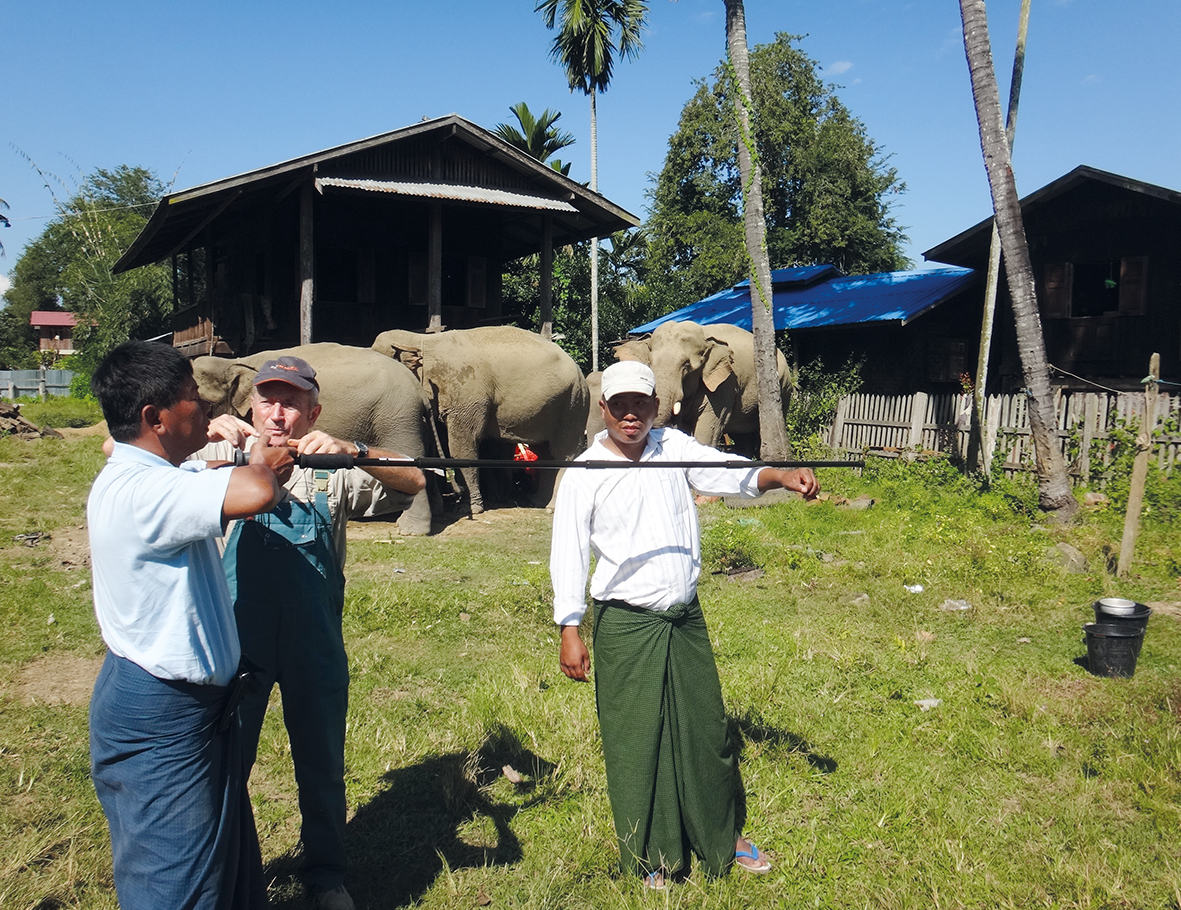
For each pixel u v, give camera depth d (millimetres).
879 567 7820
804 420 16172
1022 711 4527
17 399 35656
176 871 2113
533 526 10477
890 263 36125
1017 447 12094
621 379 2938
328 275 17797
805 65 36406
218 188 13703
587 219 18391
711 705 3035
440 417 10883
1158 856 3215
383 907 2906
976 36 10117
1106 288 17078
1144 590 7309
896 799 3600
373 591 6789
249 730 2684
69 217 43719
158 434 2184
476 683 4938
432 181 15742
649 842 3004
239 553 2744
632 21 24297
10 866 2963
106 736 2111
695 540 3096
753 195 12164
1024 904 2898
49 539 8695
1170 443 10625
